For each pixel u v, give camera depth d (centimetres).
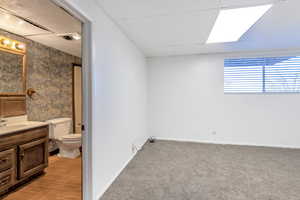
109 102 208
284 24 228
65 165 272
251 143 375
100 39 185
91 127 170
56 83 341
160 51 366
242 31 253
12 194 191
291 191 194
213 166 262
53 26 232
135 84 320
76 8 143
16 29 240
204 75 393
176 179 221
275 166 261
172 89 412
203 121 398
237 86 380
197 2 175
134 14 200
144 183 212
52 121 312
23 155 205
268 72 366
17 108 259
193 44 318
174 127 414
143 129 380
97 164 179
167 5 181
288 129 359
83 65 169
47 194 192
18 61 263
